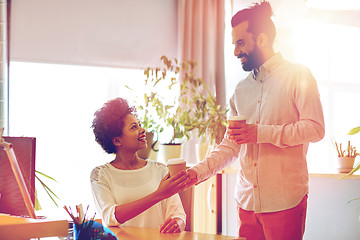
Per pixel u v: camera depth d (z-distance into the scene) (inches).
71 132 156.3
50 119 154.0
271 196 81.3
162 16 161.8
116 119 77.3
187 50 159.6
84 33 150.1
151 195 67.3
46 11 144.9
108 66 153.5
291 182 80.9
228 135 83.2
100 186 75.1
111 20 153.9
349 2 158.6
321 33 168.6
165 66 160.6
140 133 78.2
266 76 84.7
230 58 162.2
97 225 57.7
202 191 134.8
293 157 81.4
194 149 154.4
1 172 61.0
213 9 164.1
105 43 153.0
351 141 171.2
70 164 155.9
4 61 135.3
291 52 151.6
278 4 150.2
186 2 161.2
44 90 153.1
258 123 85.1
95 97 158.7
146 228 70.1
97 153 158.4
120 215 68.9
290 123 81.9
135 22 157.3
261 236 84.7
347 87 174.1
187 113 129.5
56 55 146.2
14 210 59.9
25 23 142.0
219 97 161.0
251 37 84.2
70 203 155.1
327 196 126.0
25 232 51.0
